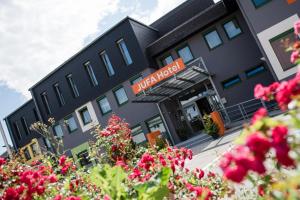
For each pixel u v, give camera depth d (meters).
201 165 10.10
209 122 15.94
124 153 8.16
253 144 1.38
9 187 3.99
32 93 30.28
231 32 20.36
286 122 1.43
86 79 25.66
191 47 21.62
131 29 22.52
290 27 15.87
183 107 22.61
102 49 24.36
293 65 15.67
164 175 2.91
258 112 1.63
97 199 4.53
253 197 3.90
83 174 5.85
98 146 8.44
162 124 21.73
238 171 1.34
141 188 2.87
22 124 34.12
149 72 22.09
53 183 4.78
